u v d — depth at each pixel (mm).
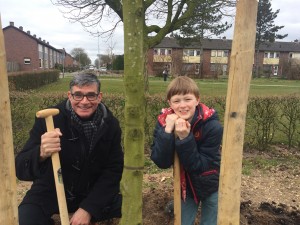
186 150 2279
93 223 3365
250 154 6496
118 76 48375
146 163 5621
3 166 1532
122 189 2025
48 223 2926
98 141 2869
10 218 1580
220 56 59531
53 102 5941
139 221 2033
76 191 3021
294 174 5242
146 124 6062
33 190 2961
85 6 13344
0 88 1482
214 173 2604
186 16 12336
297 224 3475
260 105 6496
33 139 2789
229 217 1725
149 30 12656
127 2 1812
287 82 44344
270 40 53219
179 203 2268
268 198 4199
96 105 2775
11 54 52188
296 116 6645
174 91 2420
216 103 6281
